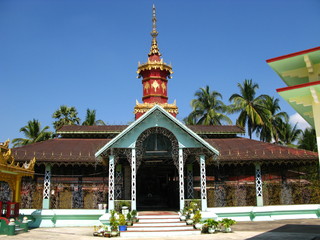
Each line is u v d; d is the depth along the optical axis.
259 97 49.38
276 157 23.05
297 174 24.03
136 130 19.41
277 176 23.75
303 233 15.55
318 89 8.89
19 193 18.78
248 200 23.39
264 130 48.56
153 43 32.62
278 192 23.52
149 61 31.42
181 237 15.23
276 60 10.54
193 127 28.88
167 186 27.12
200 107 50.31
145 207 25.03
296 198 23.50
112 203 18.61
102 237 15.83
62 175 22.84
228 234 15.83
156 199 27.19
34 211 21.14
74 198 22.56
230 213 22.25
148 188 27.39
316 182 24.02
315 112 9.16
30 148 23.97
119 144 19.09
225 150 24.52
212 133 28.17
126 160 22.55
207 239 14.12
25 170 18.72
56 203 22.31
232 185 23.67
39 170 22.77
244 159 22.83
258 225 19.53
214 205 23.28
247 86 48.91
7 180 17.94
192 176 23.50
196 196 23.38
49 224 21.02
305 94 9.24
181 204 18.89
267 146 25.48
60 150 23.88
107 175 23.22
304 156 23.23
